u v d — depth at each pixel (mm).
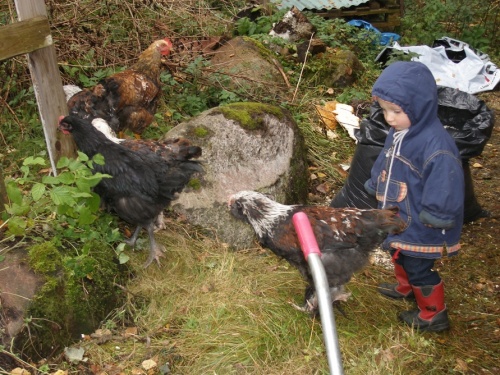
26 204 1669
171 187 1753
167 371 1515
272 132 2260
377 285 1953
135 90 2258
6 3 2562
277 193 2174
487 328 1807
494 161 2848
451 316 1854
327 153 2684
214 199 2051
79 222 1636
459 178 1545
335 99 3078
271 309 1737
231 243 2023
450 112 2162
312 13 3773
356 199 2213
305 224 882
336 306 1774
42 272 1598
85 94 2193
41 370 1468
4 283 1552
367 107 2936
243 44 3070
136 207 1738
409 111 1532
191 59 2879
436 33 4152
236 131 2180
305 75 3168
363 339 1688
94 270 1685
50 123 1843
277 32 3373
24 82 2521
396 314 1827
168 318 1687
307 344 1637
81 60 2680
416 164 1587
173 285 1790
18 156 2219
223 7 3676
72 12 2713
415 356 1648
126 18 2828
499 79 3607
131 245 1877
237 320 1685
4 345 1464
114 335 1627
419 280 1710
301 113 2855
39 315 1538
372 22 4223
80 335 1607
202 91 2834
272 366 1557
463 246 2211
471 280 2033
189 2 3117
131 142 1824
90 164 1644
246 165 2154
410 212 1626
